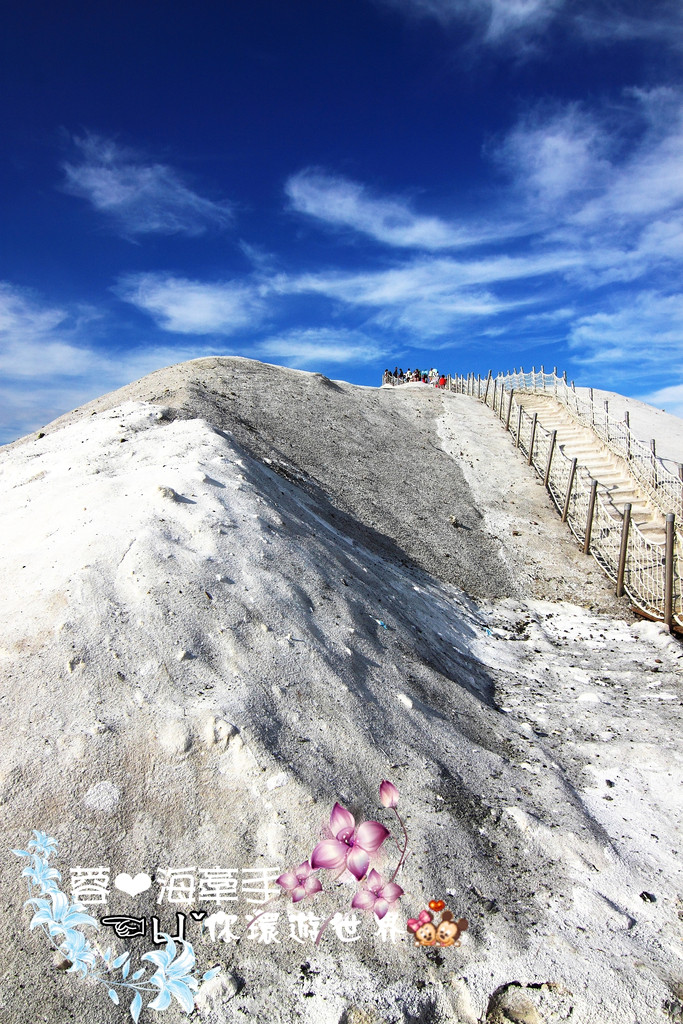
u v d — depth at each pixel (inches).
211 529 275.7
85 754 169.6
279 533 309.0
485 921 167.2
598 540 547.2
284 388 733.3
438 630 349.1
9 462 403.9
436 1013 142.8
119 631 207.3
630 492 614.9
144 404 482.9
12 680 185.3
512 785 229.9
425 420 845.2
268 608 245.1
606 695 324.5
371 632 279.6
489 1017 142.8
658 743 278.1
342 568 327.0
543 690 328.2
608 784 247.4
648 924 177.0
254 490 342.6
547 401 952.9
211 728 182.9
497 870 186.7
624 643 397.4
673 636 403.2
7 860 148.2
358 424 713.6
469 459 728.3
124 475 324.2
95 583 224.1
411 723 233.9
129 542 250.4
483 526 569.9
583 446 751.7
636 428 1029.8
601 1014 144.0
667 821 229.1
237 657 214.8
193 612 224.4
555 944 163.6
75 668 190.5
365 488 557.9
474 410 944.3
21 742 169.3
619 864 200.2
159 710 185.6
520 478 688.4
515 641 393.1
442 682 279.1
